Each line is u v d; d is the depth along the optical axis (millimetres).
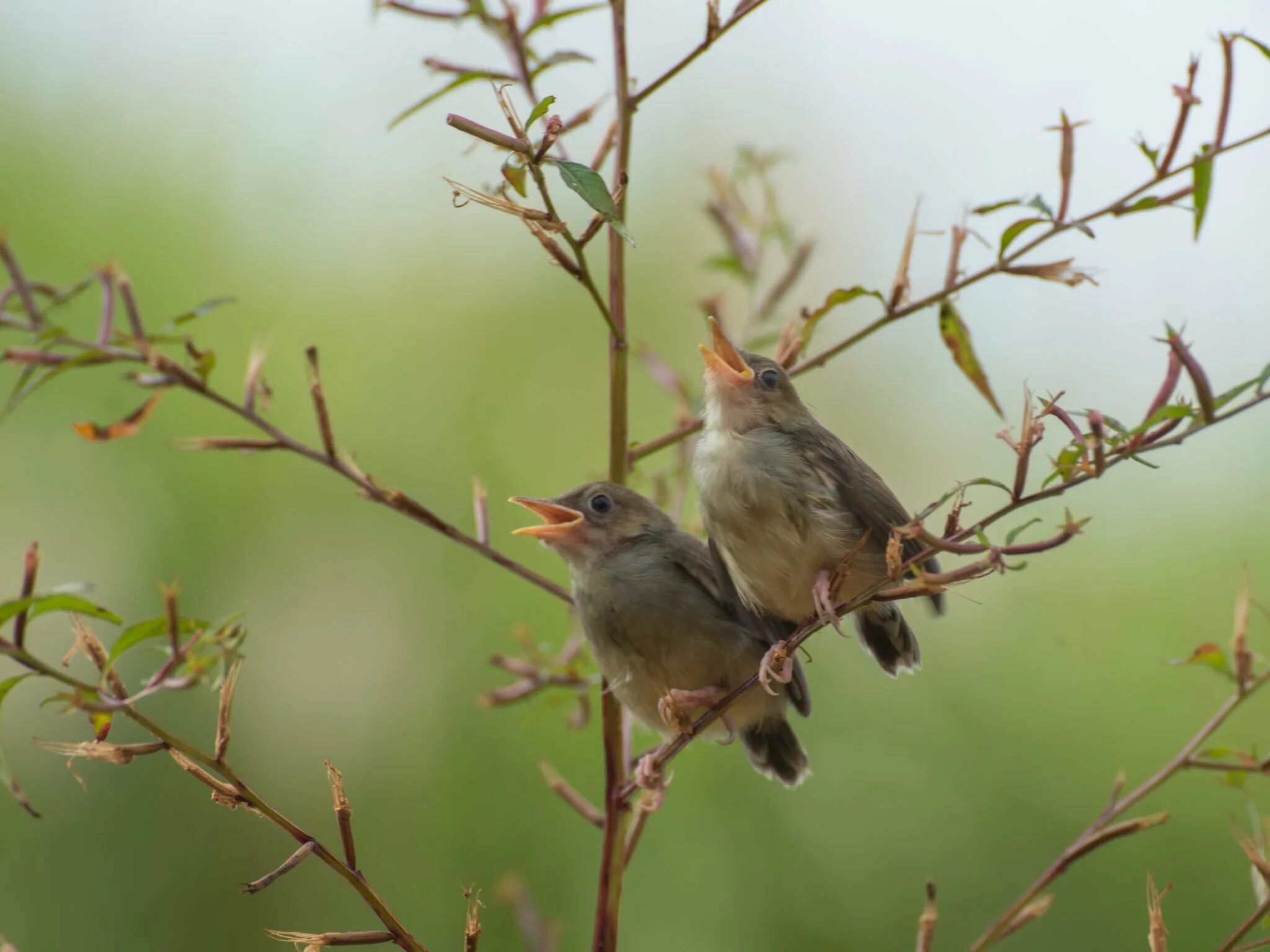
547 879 10906
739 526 7891
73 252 12609
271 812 5023
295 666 11547
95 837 10664
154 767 10945
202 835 10938
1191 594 11906
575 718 8133
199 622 5059
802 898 10742
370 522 12242
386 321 13664
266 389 5980
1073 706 11516
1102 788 11047
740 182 8914
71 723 10922
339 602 11852
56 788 10773
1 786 10617
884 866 10797
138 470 11711
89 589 4773
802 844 10898
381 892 11008
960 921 10641
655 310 14938
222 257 13273
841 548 7738
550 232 5402
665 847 10852
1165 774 5855
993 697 11539
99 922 10484
